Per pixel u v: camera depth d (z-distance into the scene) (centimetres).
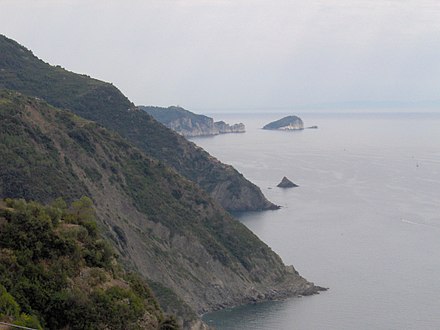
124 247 10644
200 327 9488
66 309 4203
